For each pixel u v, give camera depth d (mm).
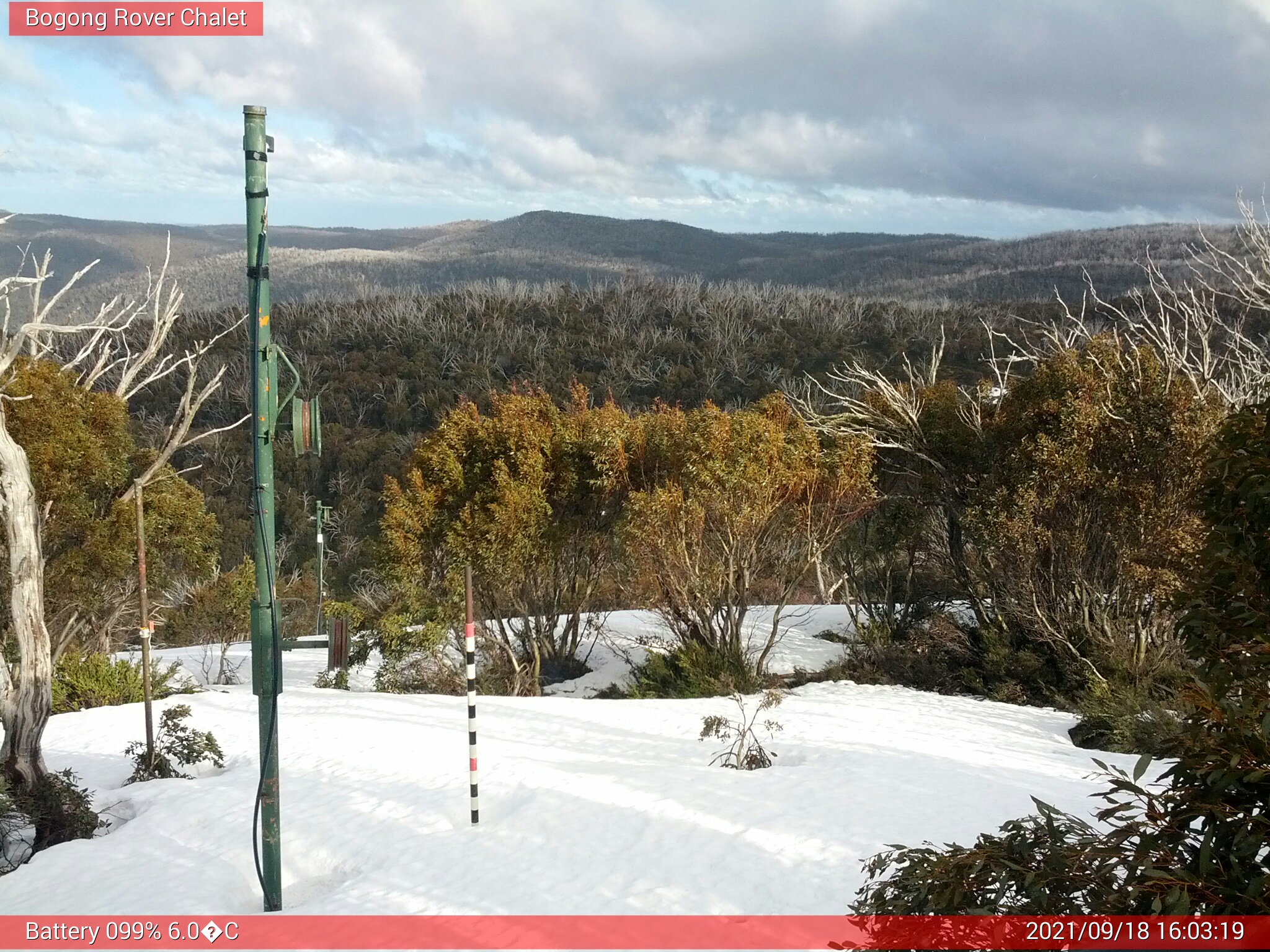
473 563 20938
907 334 87125
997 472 20766
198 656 28453
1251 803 4039
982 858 4379
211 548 26391
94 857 9688
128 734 15742
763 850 8805
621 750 12938
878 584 23875
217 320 100875
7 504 11867
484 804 10664
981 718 16234
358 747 13406
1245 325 27609
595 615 25125
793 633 25312
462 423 22359
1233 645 4297
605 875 8422
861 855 8609
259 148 7949
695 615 22062
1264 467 4312
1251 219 19406
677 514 20203
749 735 13680
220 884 8898
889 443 22672
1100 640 18859
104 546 21594
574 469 21984
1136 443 18531
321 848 9617
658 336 93000
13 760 11562
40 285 12648
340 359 86125
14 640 18266
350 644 21438
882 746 13211
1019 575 19922
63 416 20812
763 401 22859
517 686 20953
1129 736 13992
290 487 63750
